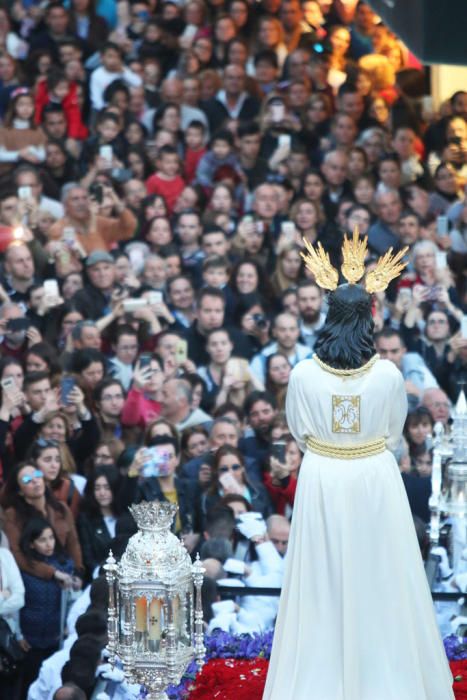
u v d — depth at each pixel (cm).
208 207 5859
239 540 3884
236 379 4788
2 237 5366
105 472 4178
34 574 3903
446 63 4381
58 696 3206
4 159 5988
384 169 5859
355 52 6619
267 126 6225
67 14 6494
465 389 5003
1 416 4438
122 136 6034
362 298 2659
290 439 4306
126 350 4881
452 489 3600
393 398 2650
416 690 2622
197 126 6134
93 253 5209
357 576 2634
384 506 2642
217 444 4375
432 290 5225
